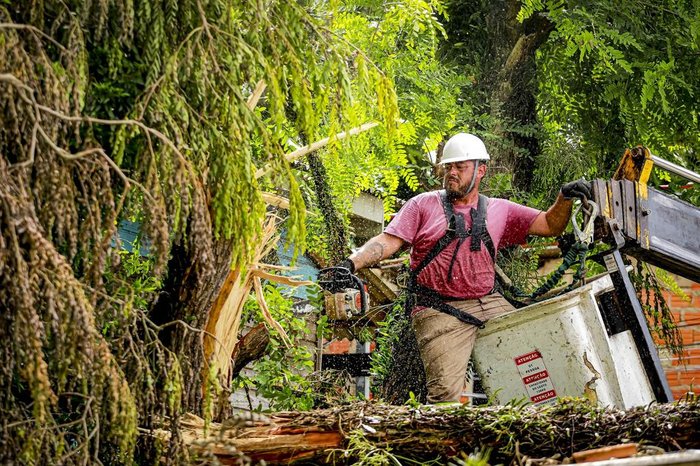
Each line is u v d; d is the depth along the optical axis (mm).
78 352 4727
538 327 7938
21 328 4547
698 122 13742
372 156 10781
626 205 8328
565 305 7824
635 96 13578
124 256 7250
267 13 6289
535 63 14156
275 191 9133
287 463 6078
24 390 5578
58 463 5082
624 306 8070
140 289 6629
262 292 8664
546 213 8742
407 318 10008
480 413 6152
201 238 5422
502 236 8945
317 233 10602
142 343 5832
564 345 7797
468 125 13672
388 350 10367
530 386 7961
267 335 8758
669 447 5832
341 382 10305
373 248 8516
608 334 8023
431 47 11641
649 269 10461
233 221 5871
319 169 10484
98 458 5715
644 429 5906
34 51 5168
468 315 8344
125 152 5746
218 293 6980
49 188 4910
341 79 6309
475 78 14117
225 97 5805
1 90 4781
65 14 5457
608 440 5973
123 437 5215
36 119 4770
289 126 9227
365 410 6266
